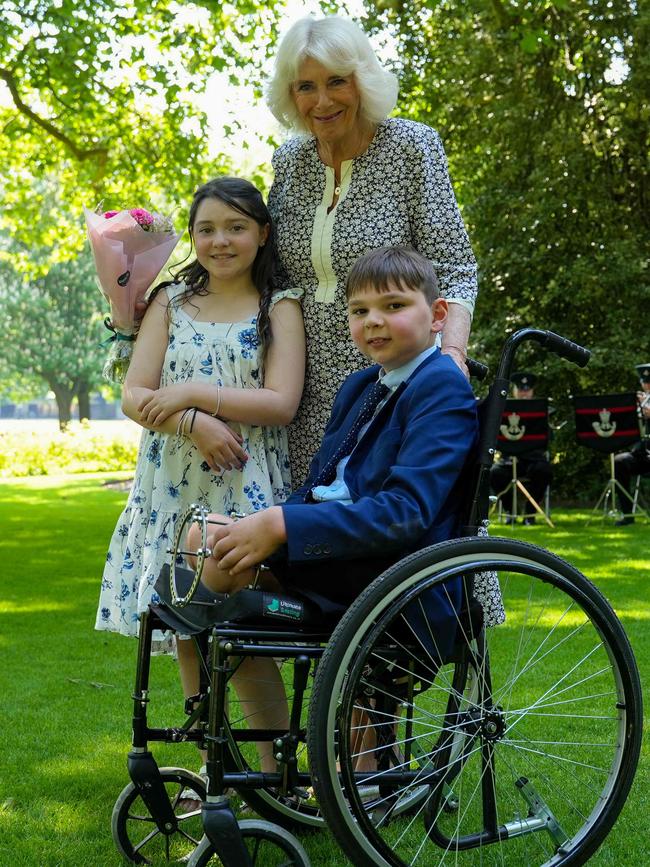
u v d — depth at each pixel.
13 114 13.62
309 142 2.66
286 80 2.56
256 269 2.62
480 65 11.70
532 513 9.88
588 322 11.95
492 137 12.11
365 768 2.43
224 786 1.83
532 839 2.29
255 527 1.87
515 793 2.52
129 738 3.15
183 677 2.54
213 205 2.53
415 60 12.45
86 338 42.06
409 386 2.08
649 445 9.57
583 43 11.73
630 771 2.00
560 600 5.43
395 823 2.36
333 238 2.56
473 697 2.09
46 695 3.71
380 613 1.77
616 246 11.31
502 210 12.01
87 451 23.38
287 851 1.93
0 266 40.88
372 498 1.90
